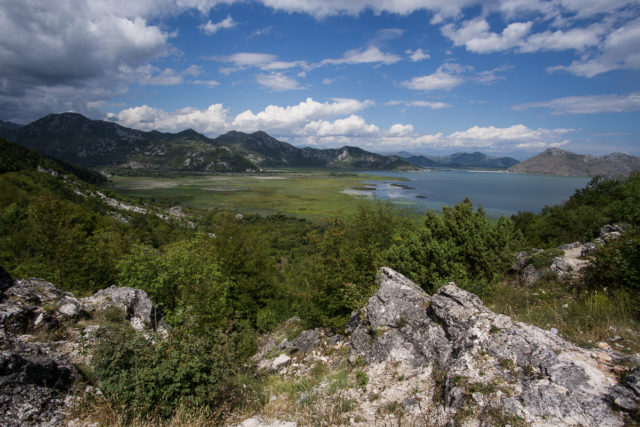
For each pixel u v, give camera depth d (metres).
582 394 4.78
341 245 17.47
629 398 4.44
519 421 4.69
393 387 7.26
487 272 13.54
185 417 6.64
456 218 15.72
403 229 21.48
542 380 5.26
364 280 16.12
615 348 6.40
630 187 31.11
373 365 8.59
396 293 10.04
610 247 11.22
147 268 21.91
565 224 30.84
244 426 6.39
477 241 13.77
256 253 27.47
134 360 7.14
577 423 4.44
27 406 6.21
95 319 11.84
